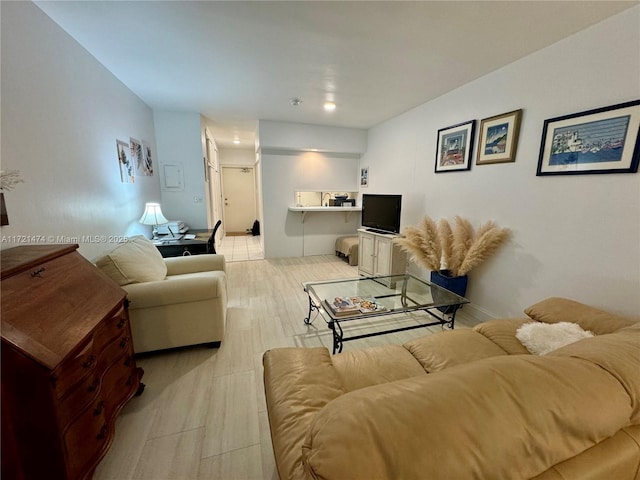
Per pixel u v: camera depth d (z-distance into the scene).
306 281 3.85
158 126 3.89
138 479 1.21
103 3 1.60
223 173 7.86
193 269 2.71
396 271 3.71
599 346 0.77
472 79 2.69
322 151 5.00
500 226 2.48
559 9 1.62
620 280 1.72
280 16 1.73
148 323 1.96
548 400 0.55
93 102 2.24
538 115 2.12
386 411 0.52
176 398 1.67
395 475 0.46
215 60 2.33
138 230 3.21
